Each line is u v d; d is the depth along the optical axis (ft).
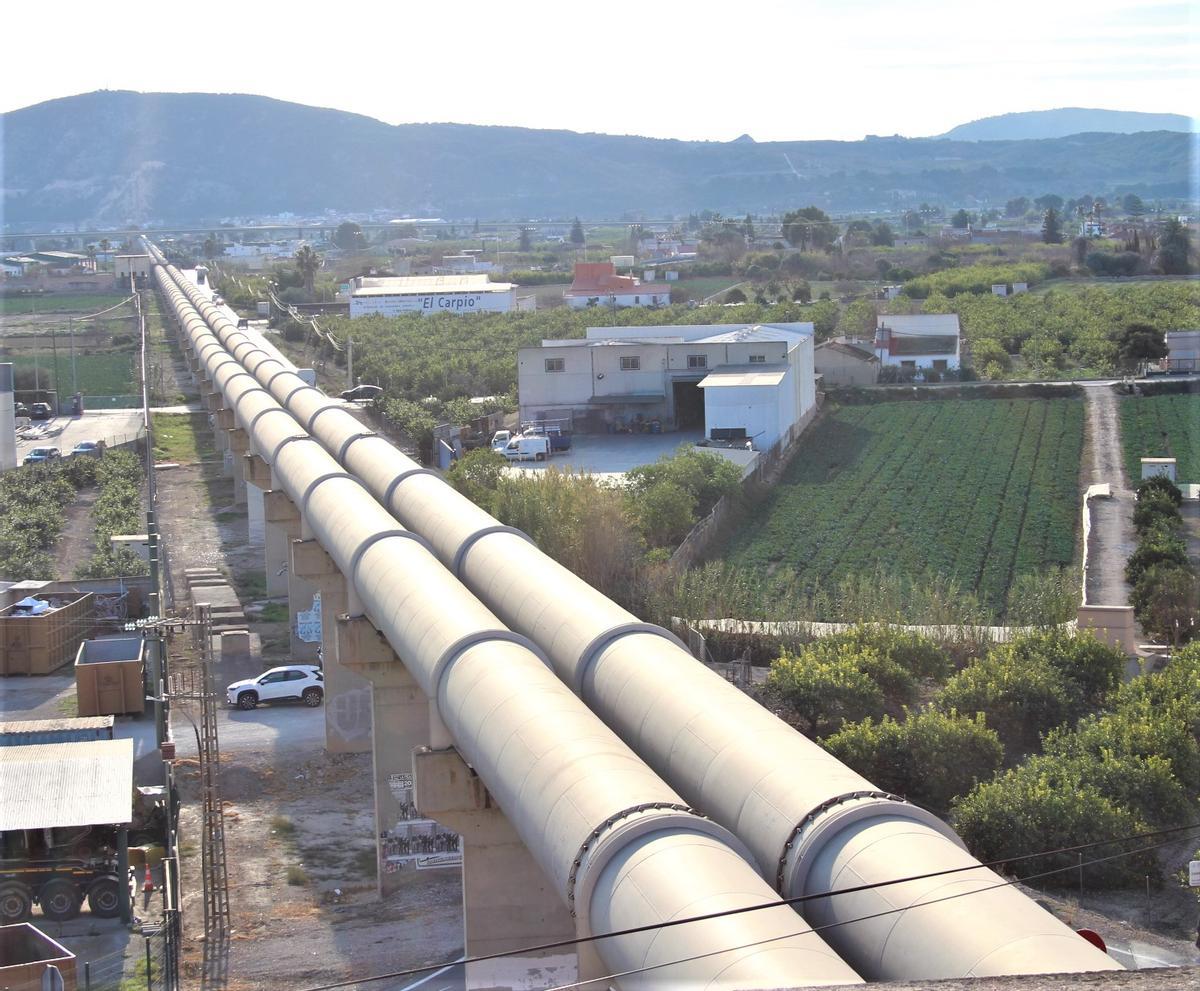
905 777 107.45
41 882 93.86
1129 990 42.86
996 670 123.24
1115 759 101.60
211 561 201.46
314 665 151.12
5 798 93.66
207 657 100.27
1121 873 93.20
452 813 82.33
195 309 451.94
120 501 235.61
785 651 133.08
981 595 185.78
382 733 104.17
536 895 83.51
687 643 148.77
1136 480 248.93
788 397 281.54
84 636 164.66
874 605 153.89
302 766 124.57
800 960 46.11
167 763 109.19
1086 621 142.61
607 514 167.53
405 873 101.40
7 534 208.64
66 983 82.48
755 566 199.62
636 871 52.90
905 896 49.80
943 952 47.21
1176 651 142.31
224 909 95.66
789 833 55.36
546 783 62.13
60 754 99.96
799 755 61.26
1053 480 252.42
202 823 104.83
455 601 88.99
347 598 117.39
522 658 78.07
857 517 229.25
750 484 240.73
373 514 115.65
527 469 246.06
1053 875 93.71
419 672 83.56
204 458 284.20
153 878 101.40
